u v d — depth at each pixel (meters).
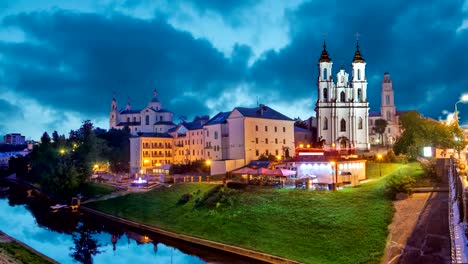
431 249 55.34
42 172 180.88
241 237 75.88
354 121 161.12
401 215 66.31
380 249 59.31
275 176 102.06
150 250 82.00
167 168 158.75
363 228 66.00
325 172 96.00
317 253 63.38
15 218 121.94
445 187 71.94
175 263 72.00
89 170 155.25
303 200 82.50
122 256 79.44
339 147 158.62
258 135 144.62
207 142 160.25
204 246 78.56
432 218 62.03
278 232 73.31
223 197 94.12
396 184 73.81
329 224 70.44
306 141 168.38
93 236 97.31
